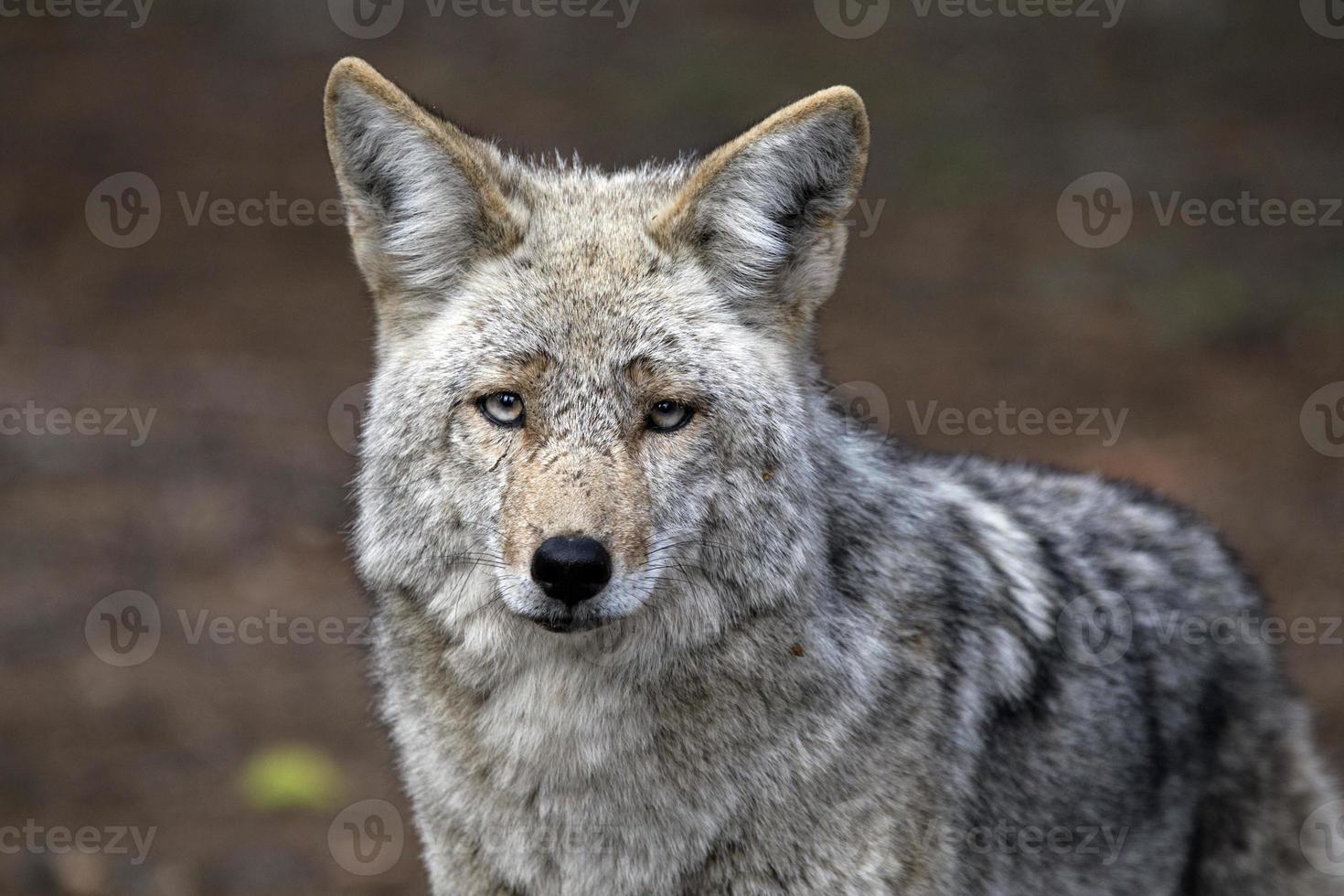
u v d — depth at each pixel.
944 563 8.62
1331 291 26.30
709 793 7.75
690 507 7.64
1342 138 32.16
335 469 21.14
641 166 9.30
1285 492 20.23
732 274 8.09
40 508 19.66
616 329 7.76
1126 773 9.07
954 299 27.11
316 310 27.23
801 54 38.03
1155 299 26.64
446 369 7.86
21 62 39.22
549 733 7.74
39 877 12.64
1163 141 32.69
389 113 8.04
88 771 14.38
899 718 7.99
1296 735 10.03
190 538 19.23
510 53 39.56
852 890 7.80
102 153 33.66
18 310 26.31
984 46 38.56
